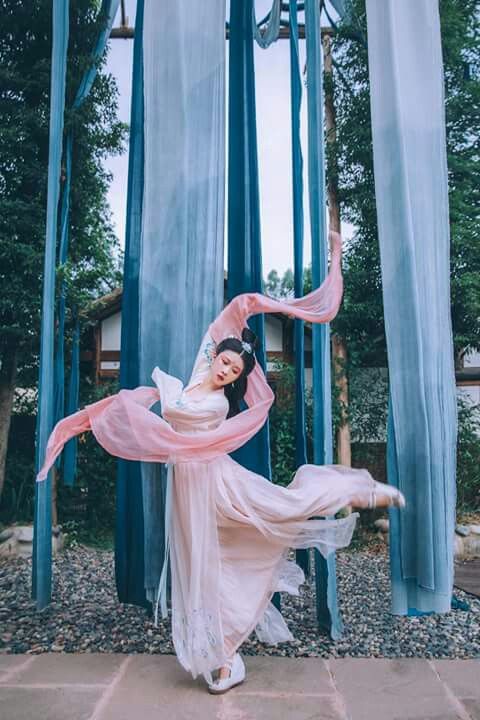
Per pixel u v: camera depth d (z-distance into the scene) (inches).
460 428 231.6
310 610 130.2
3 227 200.2
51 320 122.5
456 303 215.8
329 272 106.3
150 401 97.7
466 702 85.1
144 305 110.3
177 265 110.1
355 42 219.5
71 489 237.3
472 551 202.5
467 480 231.5
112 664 98.0
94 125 222.1
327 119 230.1
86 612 127.4
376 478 236.1
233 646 88.4
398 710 82.6
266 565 91.7
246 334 97.9
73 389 210.8
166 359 109.3
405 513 103.3
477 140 217.8
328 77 226.7
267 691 88.2
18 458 233.0
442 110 110.4
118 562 114.7
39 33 208.2
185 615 88.7
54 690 87.8
